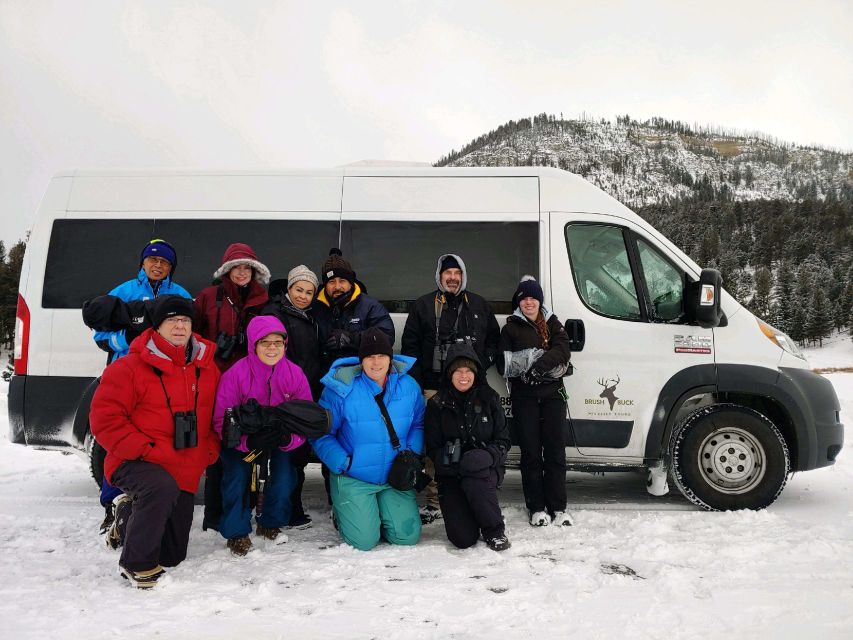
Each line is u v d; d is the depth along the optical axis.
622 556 3.79
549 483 4.55
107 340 4.08
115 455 3.36
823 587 3.21
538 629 2.76
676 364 4.99
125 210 5.22
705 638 2.65
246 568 3.61
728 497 4.86
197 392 3.63
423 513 4.71
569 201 5.19
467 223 5.16
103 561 3.72
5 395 15.09
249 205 5.21
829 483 6.00
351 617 2.90
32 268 5.16
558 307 5.04
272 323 3.83
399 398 4.19
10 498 5.48
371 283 5.11
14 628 2.73
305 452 4.47
